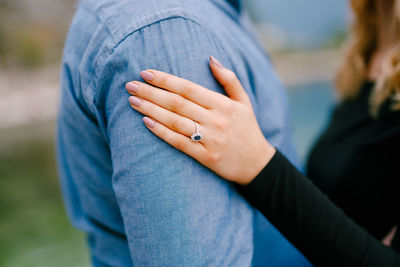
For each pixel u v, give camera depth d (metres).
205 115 0.46
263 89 0.57
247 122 0.49
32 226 3.99
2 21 23.59
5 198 5.23
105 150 0.52
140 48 0.46
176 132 0.46
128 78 0.46
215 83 0.49
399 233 0.60
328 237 0.51
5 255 3.25
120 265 0.57
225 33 0.53
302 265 0.64
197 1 0.50
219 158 0.48
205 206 0.46
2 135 13.05
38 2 25.88
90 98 0.48
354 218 0.70
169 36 0.47
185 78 0.47
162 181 0.45
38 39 24.36
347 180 0.70
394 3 0.75
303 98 13.40
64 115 0.54
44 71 25.31
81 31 0.50
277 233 0.60
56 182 6.05
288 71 28.42
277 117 0.59
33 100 20.81
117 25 0.47
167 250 0.45
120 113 0.46
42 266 2.94
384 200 0.67
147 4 0.47
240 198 0.51
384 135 0.66
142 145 0.46
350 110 0.76
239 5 0.64
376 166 0.67
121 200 0.47
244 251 0.49
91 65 0.48
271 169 0.50
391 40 0.78
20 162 8.14
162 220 0.45
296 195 0.51
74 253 3.14
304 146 6.03
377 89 0.69
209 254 0.46
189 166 0.47
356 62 0.82
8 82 23.53
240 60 0.53
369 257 0.52
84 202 0.58
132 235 0.46
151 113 0.46
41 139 11.68
